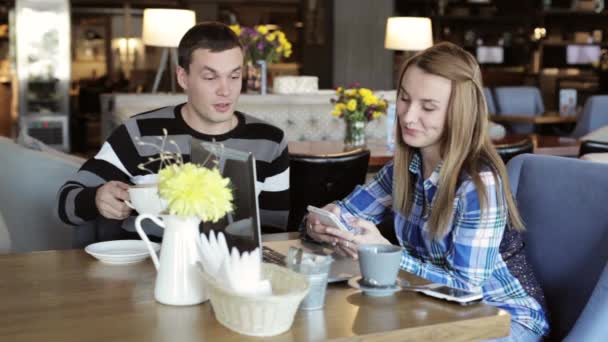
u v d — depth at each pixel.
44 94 9.59
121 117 5.76
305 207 3.61
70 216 2.17
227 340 1.27
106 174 2.31
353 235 1.74
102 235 2.40
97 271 1.71
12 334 1.30
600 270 1.84
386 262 1.53
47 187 3.54
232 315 1.30
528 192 2.04
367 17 10.50
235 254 1.31
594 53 10.73
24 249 3.57
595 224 1.88
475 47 11.02
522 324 1.78
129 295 1.53
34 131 9.57
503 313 1.45
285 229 2.48
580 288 1.88
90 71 14.85
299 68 11.69
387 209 2.17
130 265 1.76
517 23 11.05
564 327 1.90
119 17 14.59
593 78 10.75
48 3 9.45
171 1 14.08
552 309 1.94
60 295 1.53
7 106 12.35
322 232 1.82
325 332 1.32
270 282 1.39
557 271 1.94
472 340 1.41
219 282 1.32
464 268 1.71
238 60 2.27
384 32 10.58
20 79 9.48
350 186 3.64
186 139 2.36
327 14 10.59
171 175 1.42
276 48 6.34
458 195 1.74
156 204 1.68
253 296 1.25
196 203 1.37
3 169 3.54
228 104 2.28
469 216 1.72
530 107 9.12
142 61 14.74
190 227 1.46
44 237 3.58
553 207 1.98
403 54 10.76
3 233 2.52
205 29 2.26
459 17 10.84
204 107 2.28
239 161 1.53
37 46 9.48
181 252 1.46
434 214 1.77
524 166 2.09
